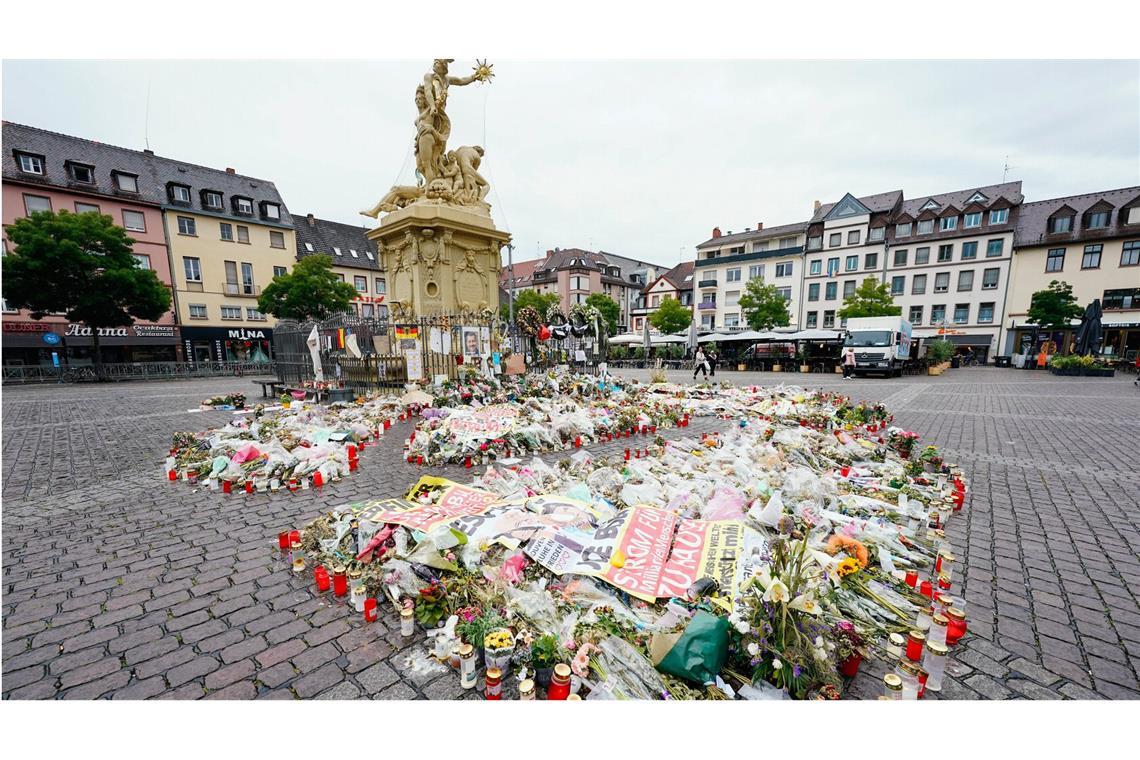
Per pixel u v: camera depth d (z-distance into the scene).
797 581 2.66
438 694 2.45
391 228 13.93
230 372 31.72
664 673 2.48
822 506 4.83
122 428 9.89
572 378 14.67
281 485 5.68
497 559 3.57
